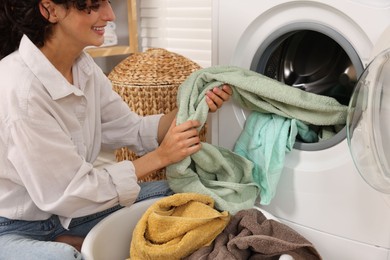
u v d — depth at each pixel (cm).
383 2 96
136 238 104
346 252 112
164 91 149
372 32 98
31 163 94
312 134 117
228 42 121
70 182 99
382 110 91
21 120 92
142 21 218
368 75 90
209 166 117
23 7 96
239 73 114
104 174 106
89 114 116
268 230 104
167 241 104
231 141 128
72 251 94
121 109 130
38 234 111
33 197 99
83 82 112
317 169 111
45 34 100
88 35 100
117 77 155
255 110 120
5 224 106
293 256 99
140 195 126
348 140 98
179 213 111
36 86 96
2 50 107
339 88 125
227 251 100
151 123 129
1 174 100
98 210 106
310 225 116
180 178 118
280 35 114
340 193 109
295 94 108
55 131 97
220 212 113
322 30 107
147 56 157
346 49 104
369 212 105
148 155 114
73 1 92
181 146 109
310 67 131
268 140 113
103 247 106
